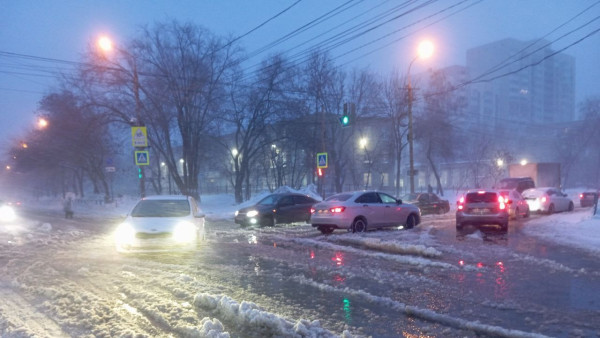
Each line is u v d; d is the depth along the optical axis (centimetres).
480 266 873
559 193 2442
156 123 3588
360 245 1200
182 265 916
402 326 515
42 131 4609
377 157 4691
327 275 802
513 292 670
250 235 1509
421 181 7938
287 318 542
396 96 4203
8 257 1052
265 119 3878
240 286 719
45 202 6169
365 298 636
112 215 3228
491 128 9112
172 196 1212
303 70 3897
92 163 4819
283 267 887
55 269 885
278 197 1938
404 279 759
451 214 2583
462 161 7075
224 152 5278
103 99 3428
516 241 1243
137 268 884
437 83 4566
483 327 500
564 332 496
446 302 616
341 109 4119
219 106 3675
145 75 3316
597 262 915
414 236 1343
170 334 487
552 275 788
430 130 4591
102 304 607
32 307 605
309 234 1505
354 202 1459
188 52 3488
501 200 1509
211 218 2666
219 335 461
